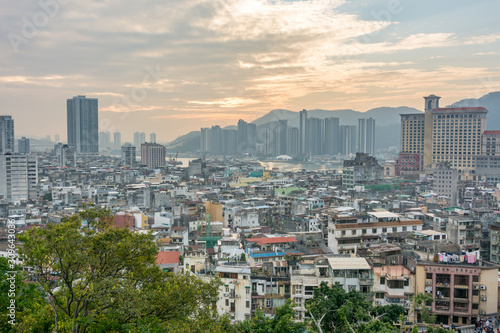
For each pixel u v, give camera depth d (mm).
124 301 51844
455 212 184000
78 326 51906
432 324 90562
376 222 134750
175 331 52000
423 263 98250
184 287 58844
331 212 168125
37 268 55281
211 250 147500
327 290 85062
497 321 94562
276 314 78125
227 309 97438
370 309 82562
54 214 192875
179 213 198875
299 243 136500
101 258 56250
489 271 96562
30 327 53875
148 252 58750
